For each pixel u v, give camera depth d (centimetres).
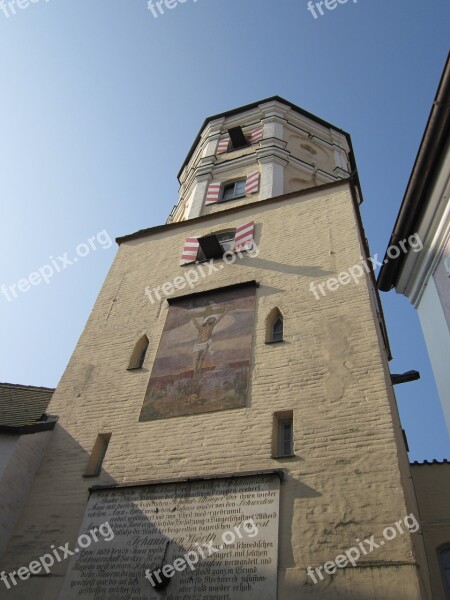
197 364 1322
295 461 1028
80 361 1474
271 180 2095
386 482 938
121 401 1310
